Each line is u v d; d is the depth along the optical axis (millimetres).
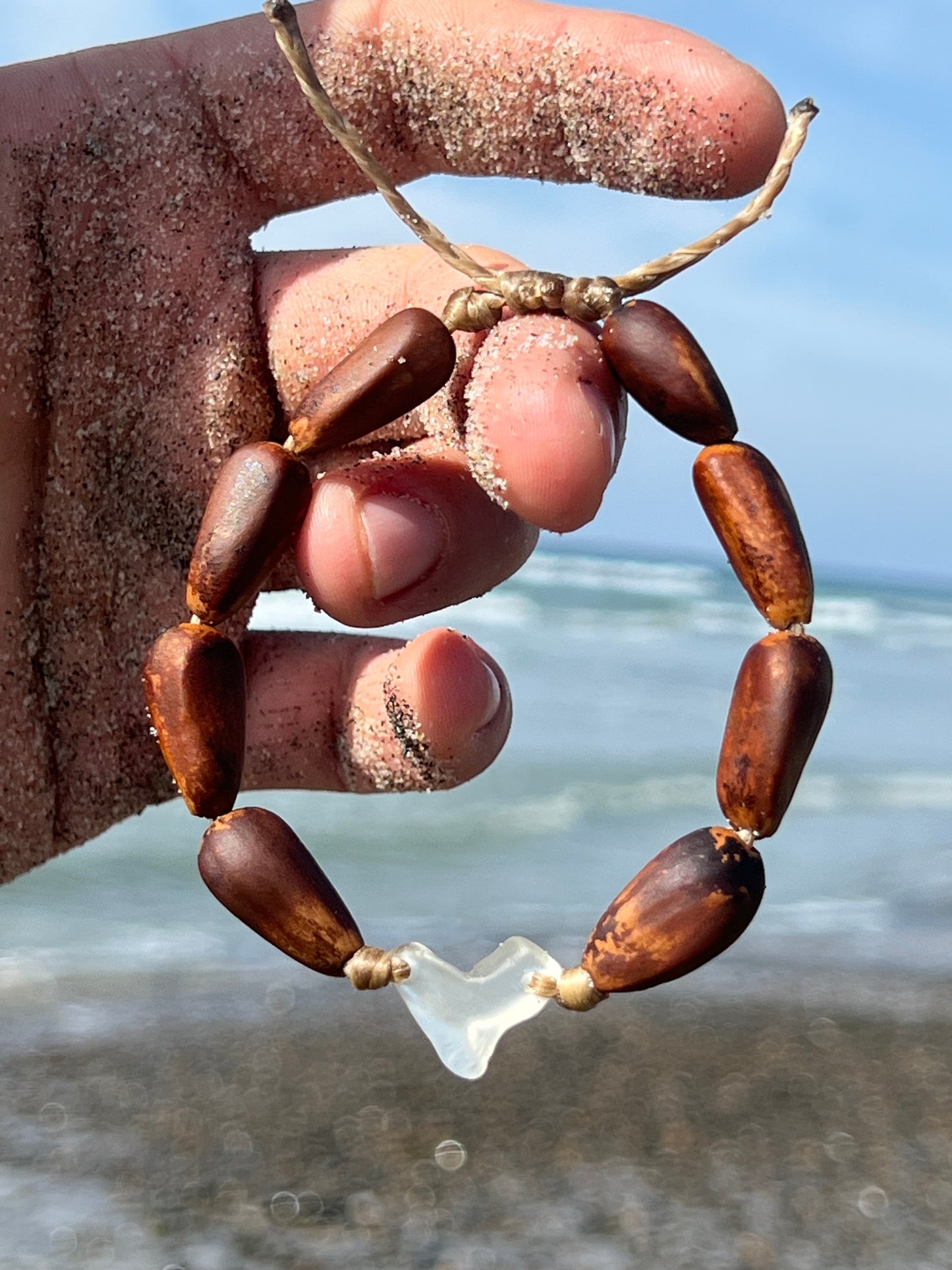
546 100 130
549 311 121
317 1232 319
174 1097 400
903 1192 343
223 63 144
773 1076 426
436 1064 432
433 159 141
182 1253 307
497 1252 309
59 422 143
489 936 574
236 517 121
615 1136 375
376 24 135
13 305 138
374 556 129
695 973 543
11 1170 346
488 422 118
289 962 543
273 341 148
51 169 140
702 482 120
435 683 145
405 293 141
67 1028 458
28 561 145
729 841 115
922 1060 445
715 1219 326
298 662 154
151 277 144
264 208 150
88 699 150
